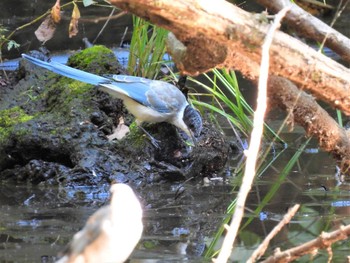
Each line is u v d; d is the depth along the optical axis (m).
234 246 7.73
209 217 9.02
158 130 11.78
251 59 5.50
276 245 7.80
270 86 6.77
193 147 11.59
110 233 2.87
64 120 11.93
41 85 13.12
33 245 7.76
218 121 14.02
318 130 7.21
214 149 11.67
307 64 5.65
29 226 8.57
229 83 13.39
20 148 11.55
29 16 19.56
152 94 11.47
